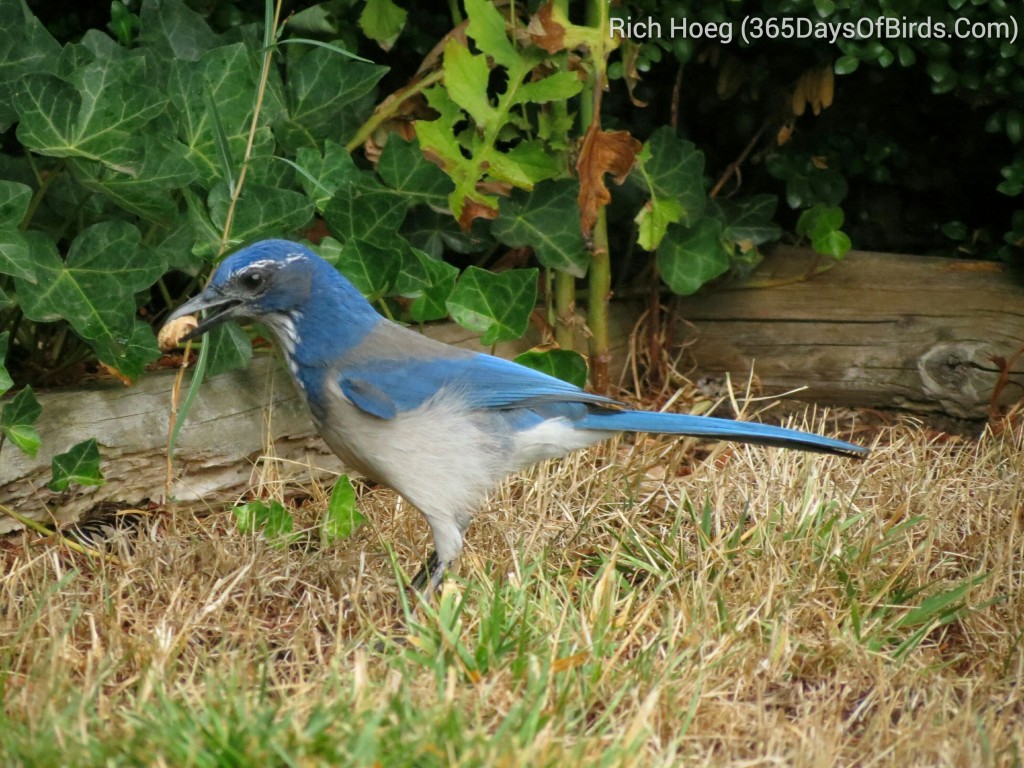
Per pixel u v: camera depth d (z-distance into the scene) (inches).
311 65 447.8
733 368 529.0
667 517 409.1
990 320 493.4
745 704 289.3
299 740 240.1
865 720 291.9
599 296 497.0
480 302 444.8
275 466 429.7
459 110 465.4
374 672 291.0
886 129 544.1
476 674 287.6
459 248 495.8
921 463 433.7
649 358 529.3
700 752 270.2
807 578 354.3
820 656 312.2
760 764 263.4
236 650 302.8
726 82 517.3
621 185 507.2
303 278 351.6
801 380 521.0
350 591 342.6
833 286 514.3
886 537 374.0
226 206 408.8
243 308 351.9
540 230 485.1
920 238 561.3
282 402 433.7
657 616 334.3
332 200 436.1
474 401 355.3
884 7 471.8
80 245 388.5
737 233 513.0
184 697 270.2
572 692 281.1
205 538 390.3
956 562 374.0
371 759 237.3
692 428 369.4
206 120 420.5
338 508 378.9
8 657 295.3
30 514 389.1
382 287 433.1
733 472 426.3
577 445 372.5
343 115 478.9
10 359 446.0
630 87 485.7
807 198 521.0
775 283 519.8
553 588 346.3
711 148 558.6
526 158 464.1
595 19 466.3
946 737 270.7
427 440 351.3
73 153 380.5
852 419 508.4
